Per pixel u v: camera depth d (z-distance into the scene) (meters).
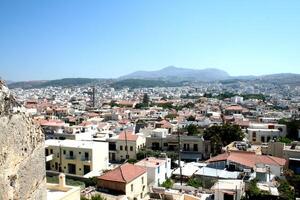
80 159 76.06
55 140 85.19
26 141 14.91
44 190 17.11
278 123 113.75
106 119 153.12
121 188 51.88
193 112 175.88
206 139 95.75
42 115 156.88
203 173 58.66
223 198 44.00
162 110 195.62
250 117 151.12
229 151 72.00
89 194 50.12
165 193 48.16
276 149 75.88
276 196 45.94
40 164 16.56
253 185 49.62
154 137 96.06
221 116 148.75
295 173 69.12
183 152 92.06
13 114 13.80
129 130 108.75
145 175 58.88
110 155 91.88
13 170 13.76
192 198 44.81
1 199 12.84
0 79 13.28
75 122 141.62
